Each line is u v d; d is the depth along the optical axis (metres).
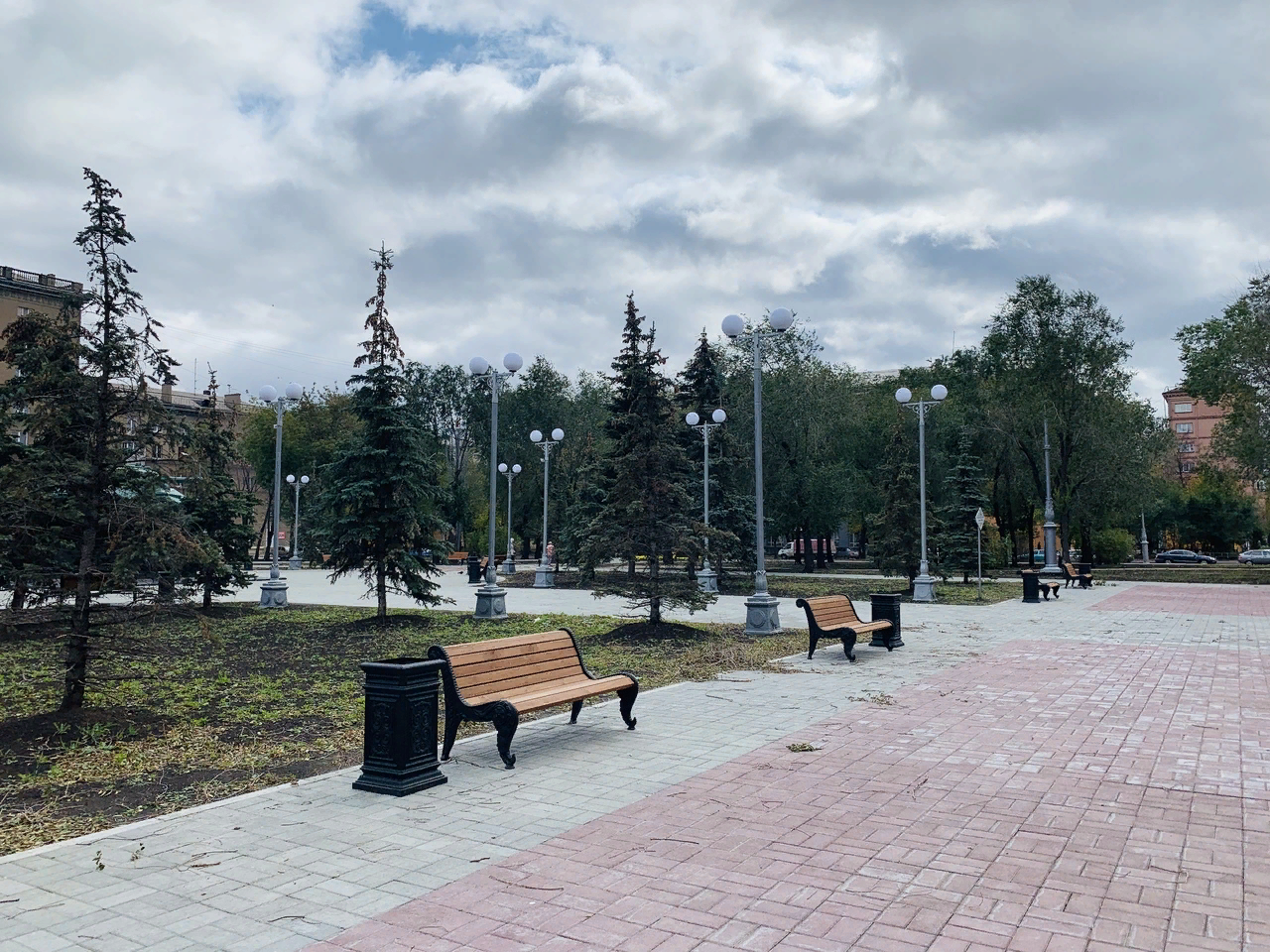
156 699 10.70
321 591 31.00
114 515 8.67
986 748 7.98
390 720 6.68
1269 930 4.23
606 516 17.19
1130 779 6.93
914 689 11.09
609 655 14.20
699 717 9.44
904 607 24.55
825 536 46.72
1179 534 74.25
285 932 4.25
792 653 14.64
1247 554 67.31
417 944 4.11
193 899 4.65
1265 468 41.44
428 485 19.00
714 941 4.11
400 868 5.09
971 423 47.91
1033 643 16.08
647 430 16.59
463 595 29.89
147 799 6.64
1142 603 26.28
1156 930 4.23
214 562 9.42
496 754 7.83
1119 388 44.25
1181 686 11.30
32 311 8.81
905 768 7.28
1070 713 9.57
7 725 8.66
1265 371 40.72
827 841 5.50
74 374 8.56
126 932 4.26
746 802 6.31
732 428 39.84
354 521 18.36
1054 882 4.84
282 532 71.56
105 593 9.14
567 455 49.94
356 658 14.41
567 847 5.41
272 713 9.91
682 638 15.98
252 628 18.86
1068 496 44.28
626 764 7.46
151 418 8.94
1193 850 5.35
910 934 4.18
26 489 8.19
